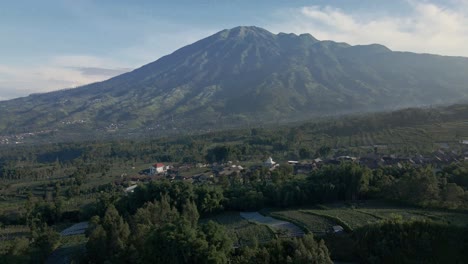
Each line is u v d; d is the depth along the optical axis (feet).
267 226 273.95
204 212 335.88
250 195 342.23
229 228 281.54
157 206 279.08
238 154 639.35
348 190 338.13
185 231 198.08
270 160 549.13
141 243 219.00
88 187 510.17
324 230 253.03
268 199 346.33
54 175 645.92
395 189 319.06
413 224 219.61
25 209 397.39
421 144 564.71
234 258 203.72
